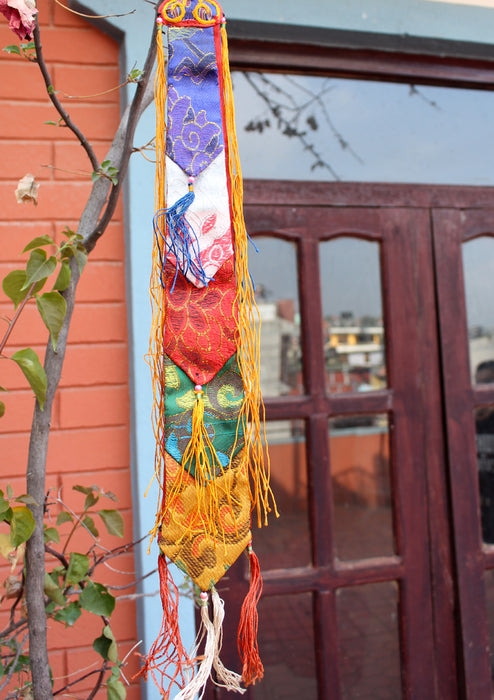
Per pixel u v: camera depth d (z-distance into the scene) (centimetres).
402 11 151
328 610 154
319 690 154
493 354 172
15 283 80
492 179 177
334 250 162
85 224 86
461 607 161
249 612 80
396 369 162
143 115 132
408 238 165
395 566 159
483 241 173
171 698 128
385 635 159
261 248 157
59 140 132
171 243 79
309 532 157
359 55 161
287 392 157
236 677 80
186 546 78
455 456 164
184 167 81
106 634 92
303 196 159
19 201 86
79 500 129
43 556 81
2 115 129
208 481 78
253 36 149
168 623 79
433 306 166
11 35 130
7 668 90
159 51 80
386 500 162
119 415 133
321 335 158
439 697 159
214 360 80
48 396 81
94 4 130
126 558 131
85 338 131
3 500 76
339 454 160
